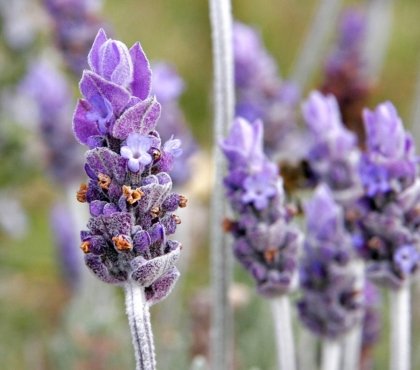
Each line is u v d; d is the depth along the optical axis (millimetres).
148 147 259
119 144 261
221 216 338
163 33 694
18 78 542
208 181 580
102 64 261
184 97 653
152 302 267
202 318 441
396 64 694
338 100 444
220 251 340
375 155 318
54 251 541
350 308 340
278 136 434
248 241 324
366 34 516
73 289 531
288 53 692
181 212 491
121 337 461
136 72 261
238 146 318
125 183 260
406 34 707
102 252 263
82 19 441
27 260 559
